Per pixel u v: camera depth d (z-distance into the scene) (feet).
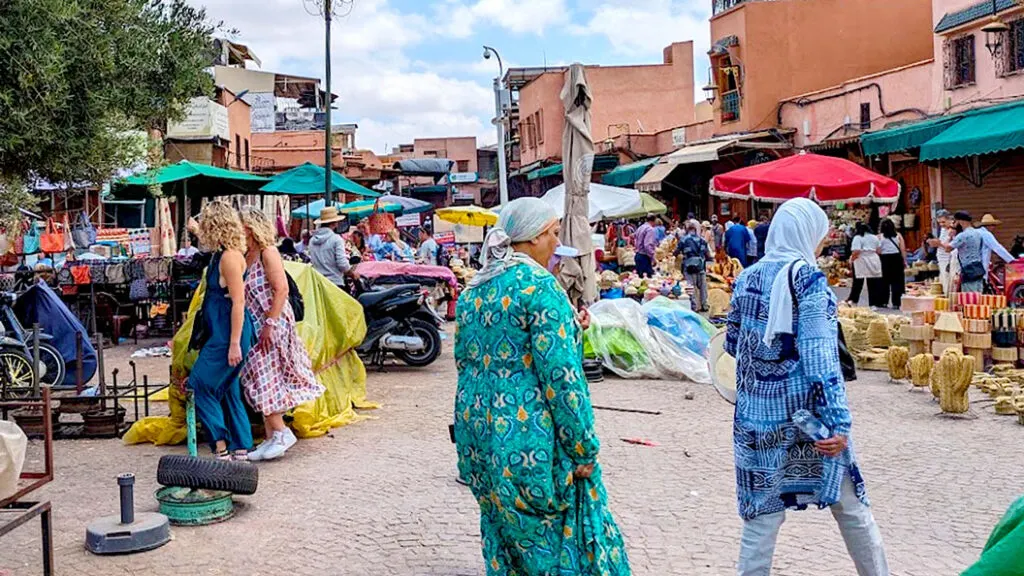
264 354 24.79
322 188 71.61
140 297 52.47
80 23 23.41
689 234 68.64
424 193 238.68
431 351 43.01
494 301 12.91
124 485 19.03
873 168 88.94
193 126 100.53
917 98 82.64
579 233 44.88
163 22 27.58
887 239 64.18
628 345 38.58
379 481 23.38
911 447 26.14
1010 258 51.37
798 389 13.83
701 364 37.88
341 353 31.65
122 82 25.72
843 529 14.30
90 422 28.68
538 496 12.53
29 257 55.36
